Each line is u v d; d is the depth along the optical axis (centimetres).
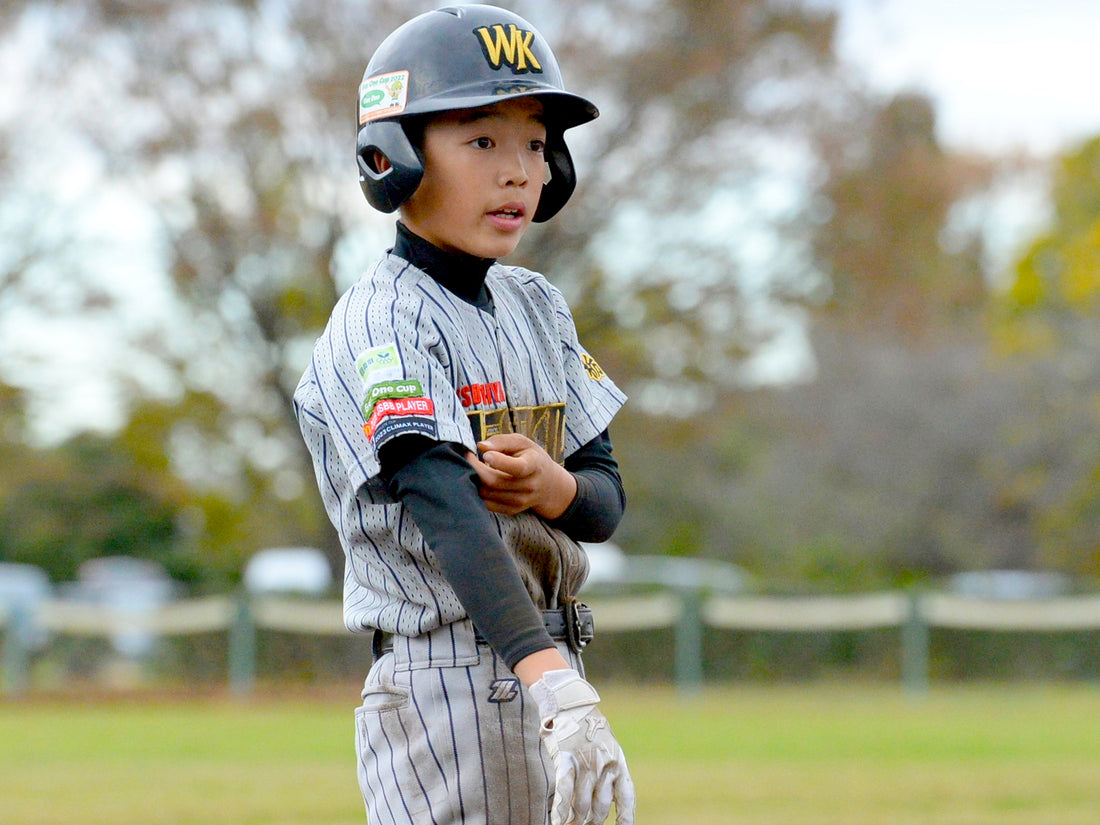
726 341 7719
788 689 7406
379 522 901
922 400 11931
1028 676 7569
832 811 2642
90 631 7294
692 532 12644
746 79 7419
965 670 7569
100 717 5628
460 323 908
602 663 7425
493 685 895
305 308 7612
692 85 7300
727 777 3234
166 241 7269
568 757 790
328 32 6975
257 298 7419
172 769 3522
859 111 7588
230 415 7775
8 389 7538
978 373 11862
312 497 8306
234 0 6956
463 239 904
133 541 10831
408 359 862
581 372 1000
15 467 8506
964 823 2484
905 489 11981
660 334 7744
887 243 7738
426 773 897
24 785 3144
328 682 7256
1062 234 10581
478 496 841
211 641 7338
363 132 905
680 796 2875
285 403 7650
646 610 7344
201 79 6900
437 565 893
